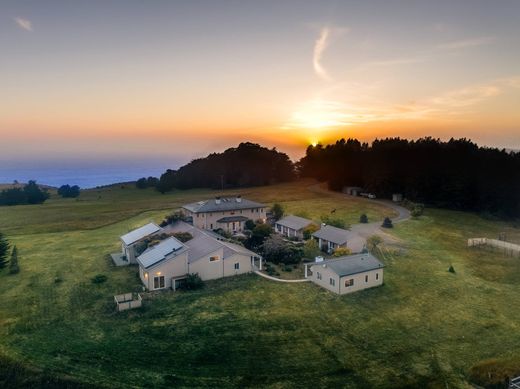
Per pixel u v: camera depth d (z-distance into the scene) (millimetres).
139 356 27875
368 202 97062
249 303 37094
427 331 33000
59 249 56031
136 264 48406
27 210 94000
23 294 38500
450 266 49031
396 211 85812
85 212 90125
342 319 34500
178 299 37688
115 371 25953
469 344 31172
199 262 42094
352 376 26484
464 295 40906
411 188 98438
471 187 91875
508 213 86375
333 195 109188
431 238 64125
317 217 79188
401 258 52219
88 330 31469
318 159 151375
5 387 24109
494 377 26500
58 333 30844
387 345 30531
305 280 43500
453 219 81250
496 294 41531
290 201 98688
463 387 25828
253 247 54781
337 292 39875
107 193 138500
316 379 26031
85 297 37938
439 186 95812
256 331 31859
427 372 27234
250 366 27203
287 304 37094
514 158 107750
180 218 65188
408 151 120188
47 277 43438
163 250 42875
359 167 121000
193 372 26297
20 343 29062
